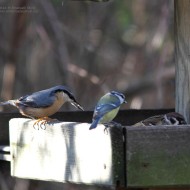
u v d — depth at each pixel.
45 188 14.23
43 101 9.27
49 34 16.20
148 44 17.66
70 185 13.94
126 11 17.78
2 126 9.41
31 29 16.36
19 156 8.38
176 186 6.97
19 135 8.37
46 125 7.87
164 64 16.30
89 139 7.10
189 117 8.73
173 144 6.87
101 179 6.88
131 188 7.16
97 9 17.73
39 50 16.88
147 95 16.70
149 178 6.77
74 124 7.40
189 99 8.73
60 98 9.46
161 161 6.82
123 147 6.72
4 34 16.05
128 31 18.05
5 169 9.40
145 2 18.14
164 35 16.67
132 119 9.93
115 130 6.71
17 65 16.50
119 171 6.71
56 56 15.99
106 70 17.55
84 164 7.19
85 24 17.42
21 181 13.96
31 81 16.84
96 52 17.42
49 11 15.84
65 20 17.33
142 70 17.42
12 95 15.53
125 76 17.47
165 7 16.48
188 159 6.91
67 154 7.48
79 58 17.25
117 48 17.95
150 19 18.06
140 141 6.74
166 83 16.44
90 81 16.05
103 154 6.84
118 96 7.91
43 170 7.92
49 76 16.83
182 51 8.80
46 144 7.86
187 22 8.75
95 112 7.70
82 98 16.16
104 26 17.73
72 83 15.96
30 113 9.36
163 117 8.54
